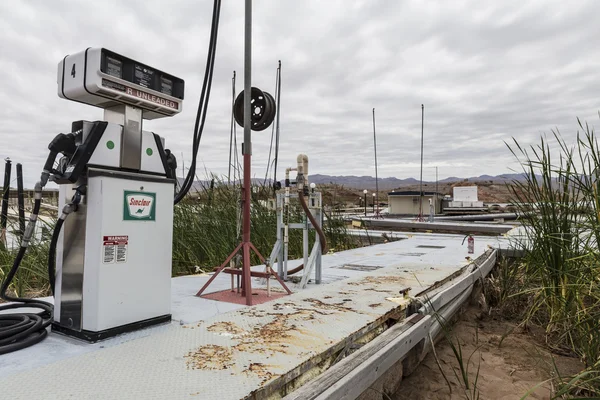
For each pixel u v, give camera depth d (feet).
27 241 7.77
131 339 7.14
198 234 18.57
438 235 32.48
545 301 11.85
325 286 11.89
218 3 9.95
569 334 10.78
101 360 6.01
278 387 5.49
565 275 10.93
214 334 7.36
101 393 4.91
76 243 7.36
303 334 7.36
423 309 9.82
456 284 12.57
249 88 10.56
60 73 7.66
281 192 13.25
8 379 5.28
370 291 11.12
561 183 11.09
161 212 8.13
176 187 10.07
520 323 12.76
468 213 74.33
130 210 7.53
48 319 8.02
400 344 7.52
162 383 5.22
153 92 8.05
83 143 7.23
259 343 6.85
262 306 9.52
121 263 7.38
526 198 11.84
